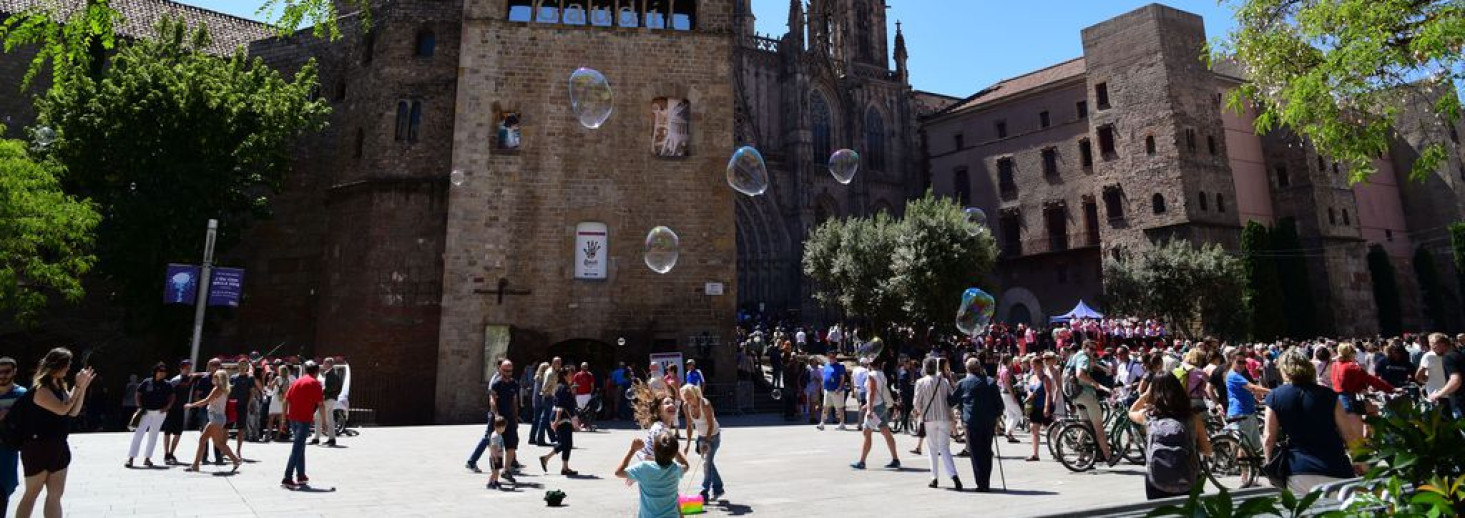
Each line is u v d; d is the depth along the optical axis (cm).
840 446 1820
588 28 2959
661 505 749
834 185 7131
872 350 1555
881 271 4197
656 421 912
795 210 6769
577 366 2742
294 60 3634
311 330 3244
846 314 4506
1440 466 416
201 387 1630
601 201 2838
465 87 2861
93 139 2780
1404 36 1331
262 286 3375
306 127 3161
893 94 7700
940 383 1216
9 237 2348
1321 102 1444
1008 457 1572
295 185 3434
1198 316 4706
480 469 1450
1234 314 4628
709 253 2853
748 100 7025
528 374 2522
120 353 3256
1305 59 1527
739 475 1368
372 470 1426
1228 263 4650
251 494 1139
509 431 1309
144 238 2780
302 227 3381
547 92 2895
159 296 2848
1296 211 5597
